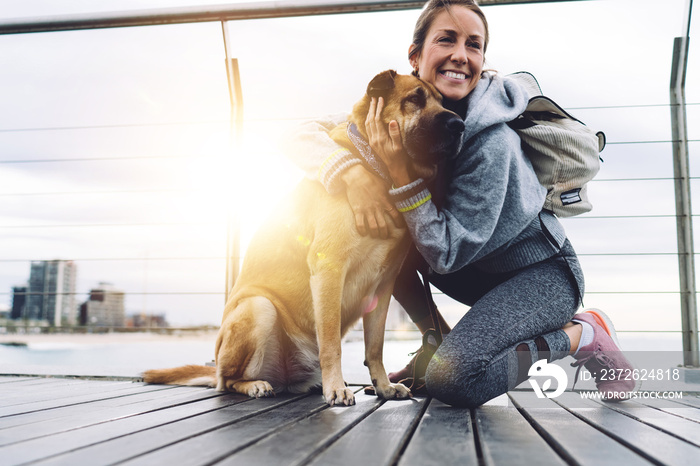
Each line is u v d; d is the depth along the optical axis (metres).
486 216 1.51
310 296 1.76
